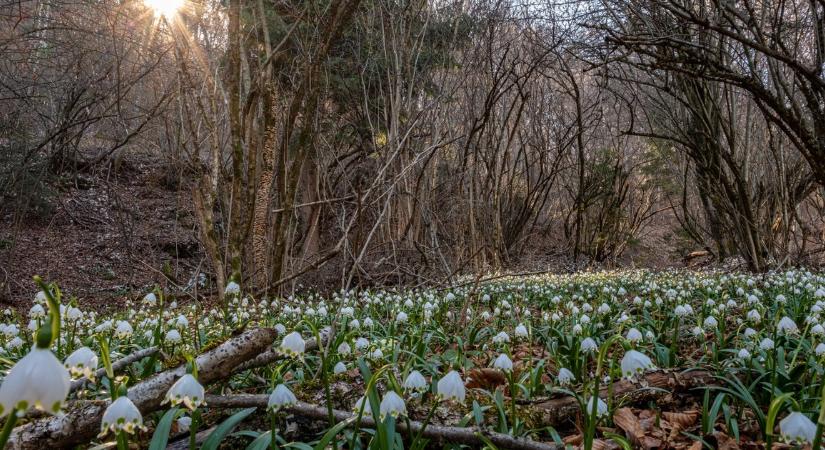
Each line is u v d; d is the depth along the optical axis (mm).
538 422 3311
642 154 23141
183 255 17062
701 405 3732
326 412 2818
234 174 8977
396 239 13250
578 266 18562
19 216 15523
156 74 15289
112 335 5762
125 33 12578
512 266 18062
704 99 11750
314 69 9828
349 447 2561
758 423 3418
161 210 19406
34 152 13547
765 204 14586
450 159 17562
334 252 9062
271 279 9938
